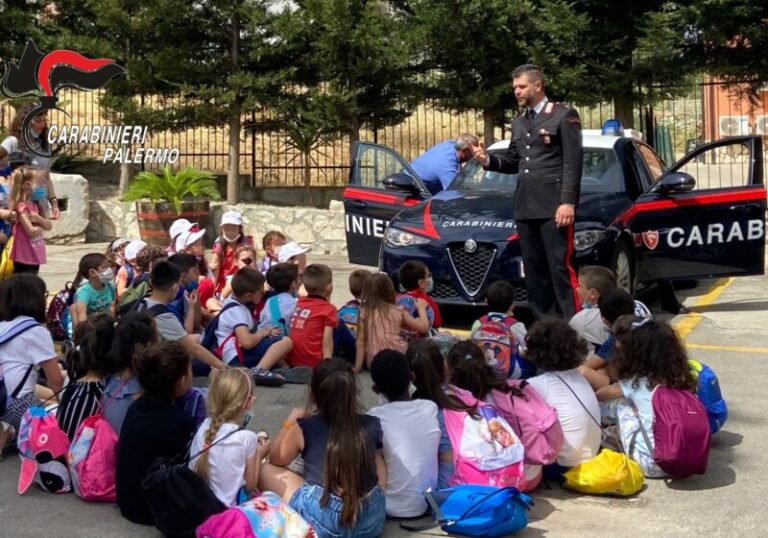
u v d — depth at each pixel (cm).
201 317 835
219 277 927
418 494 497
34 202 873
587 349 566
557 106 795
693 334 912
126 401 537
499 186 1020
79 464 524
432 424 505
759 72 1465
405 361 510
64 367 689
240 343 732
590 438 548
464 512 476
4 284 592
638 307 644
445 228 902
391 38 1512
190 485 462
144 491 467
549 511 520
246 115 1658
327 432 468
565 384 552
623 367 564
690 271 966
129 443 495
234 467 471
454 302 892
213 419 481
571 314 796
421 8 1476
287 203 1658
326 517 454
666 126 1977
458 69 1546
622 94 1492
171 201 1480
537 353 560
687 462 536
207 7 1529
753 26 1393
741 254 967
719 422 601
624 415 567
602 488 534
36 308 593
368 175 1059
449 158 1091
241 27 1542
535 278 827
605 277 684
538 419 530
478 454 504
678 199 953
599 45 1478
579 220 882
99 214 1568
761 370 785
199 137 1898
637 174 1012
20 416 573
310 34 1511
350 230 1057
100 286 795
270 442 513
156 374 496
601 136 1057
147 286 752
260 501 446
